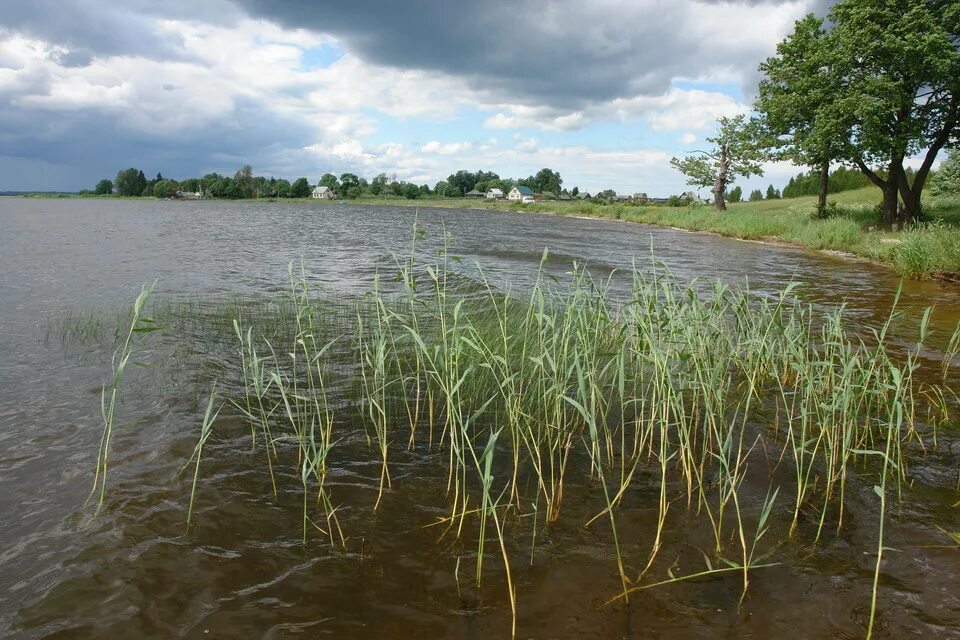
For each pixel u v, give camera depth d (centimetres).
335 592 356
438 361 589
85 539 400
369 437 577
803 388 622
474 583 367
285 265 1781
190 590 354
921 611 345
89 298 1191
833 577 377
